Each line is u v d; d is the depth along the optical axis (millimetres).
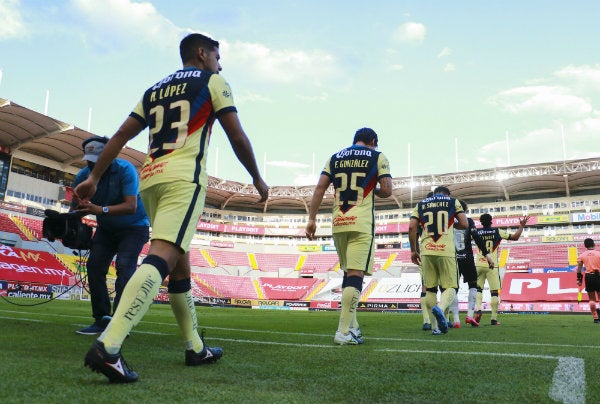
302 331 5301
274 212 59594
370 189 4062
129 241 4016
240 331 4988
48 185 41406
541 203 47594
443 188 6133
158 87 2266
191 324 2275
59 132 36875
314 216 4258
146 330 4383
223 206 57469
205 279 44375
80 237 3561
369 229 3977
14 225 36406
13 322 4430
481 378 2029
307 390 1704
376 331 5809
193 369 2123
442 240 5605
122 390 1541
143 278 1801
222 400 1463
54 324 4520
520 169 44875
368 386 1811
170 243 1940
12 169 39625
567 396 1681
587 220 43625
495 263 8469
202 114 2164
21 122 35812
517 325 7945
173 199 2008
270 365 2311
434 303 5555
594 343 4016
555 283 31141
